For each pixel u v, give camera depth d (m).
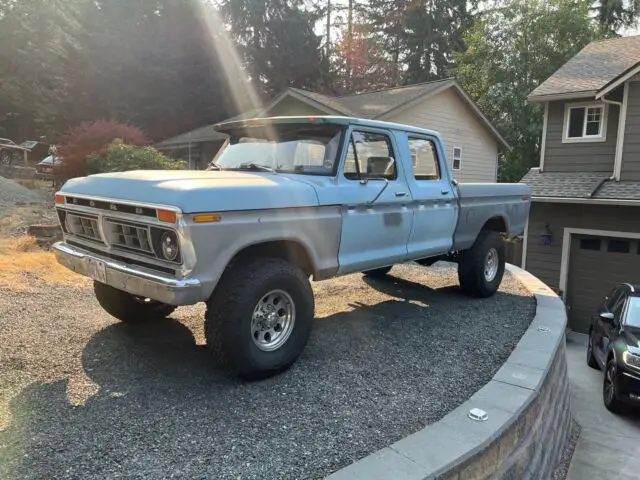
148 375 3.56
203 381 3.50
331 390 3.46
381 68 37.56
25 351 3.86
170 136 33.31
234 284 3.33
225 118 34.88
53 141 29.28
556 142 14.41
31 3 29.66
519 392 3.48
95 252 3.76
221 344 3.32
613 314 7.86
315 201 3.77
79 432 2.79
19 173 20.14
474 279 5.99
